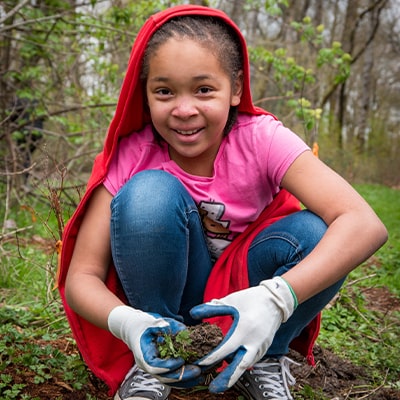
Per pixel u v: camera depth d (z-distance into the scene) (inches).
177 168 77.5
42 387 80.5
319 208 70.5
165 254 69.5
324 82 584.1
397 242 253.1
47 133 228.2
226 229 79.5
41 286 132.5
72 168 236.4
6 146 222.1
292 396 81.9
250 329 60.9
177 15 72.5
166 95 71.4
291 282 63.3
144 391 73.4
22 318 108.1
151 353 61.6
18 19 237.3
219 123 72.4
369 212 68.5
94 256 73.5
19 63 249.1
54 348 95.4
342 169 620.4
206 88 70.9
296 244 71.2
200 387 81.9
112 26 226.7
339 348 107.3
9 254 147.2
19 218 202.5
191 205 73.3
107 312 66.8
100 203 75.4
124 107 75.2
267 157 74.8
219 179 77.4
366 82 910.4
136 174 72.5
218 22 74.5
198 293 79.7
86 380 82.7
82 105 222.4
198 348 62.5
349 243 65.6
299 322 73.9
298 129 318.7
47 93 244.1
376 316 134.8
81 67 278.2
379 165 813.2
